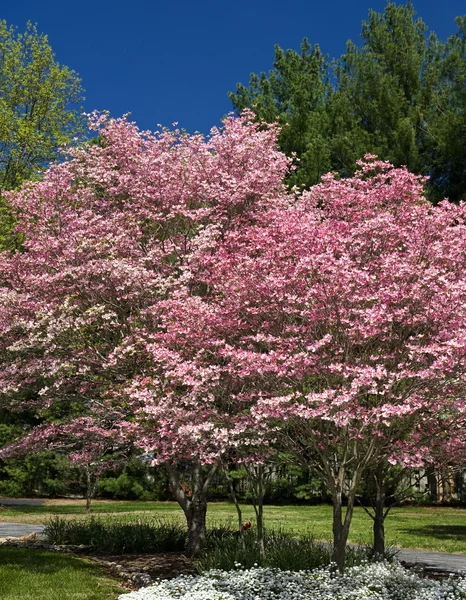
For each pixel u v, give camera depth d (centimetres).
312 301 713
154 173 1122
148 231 1140
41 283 990
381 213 885
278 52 2361
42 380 1052
